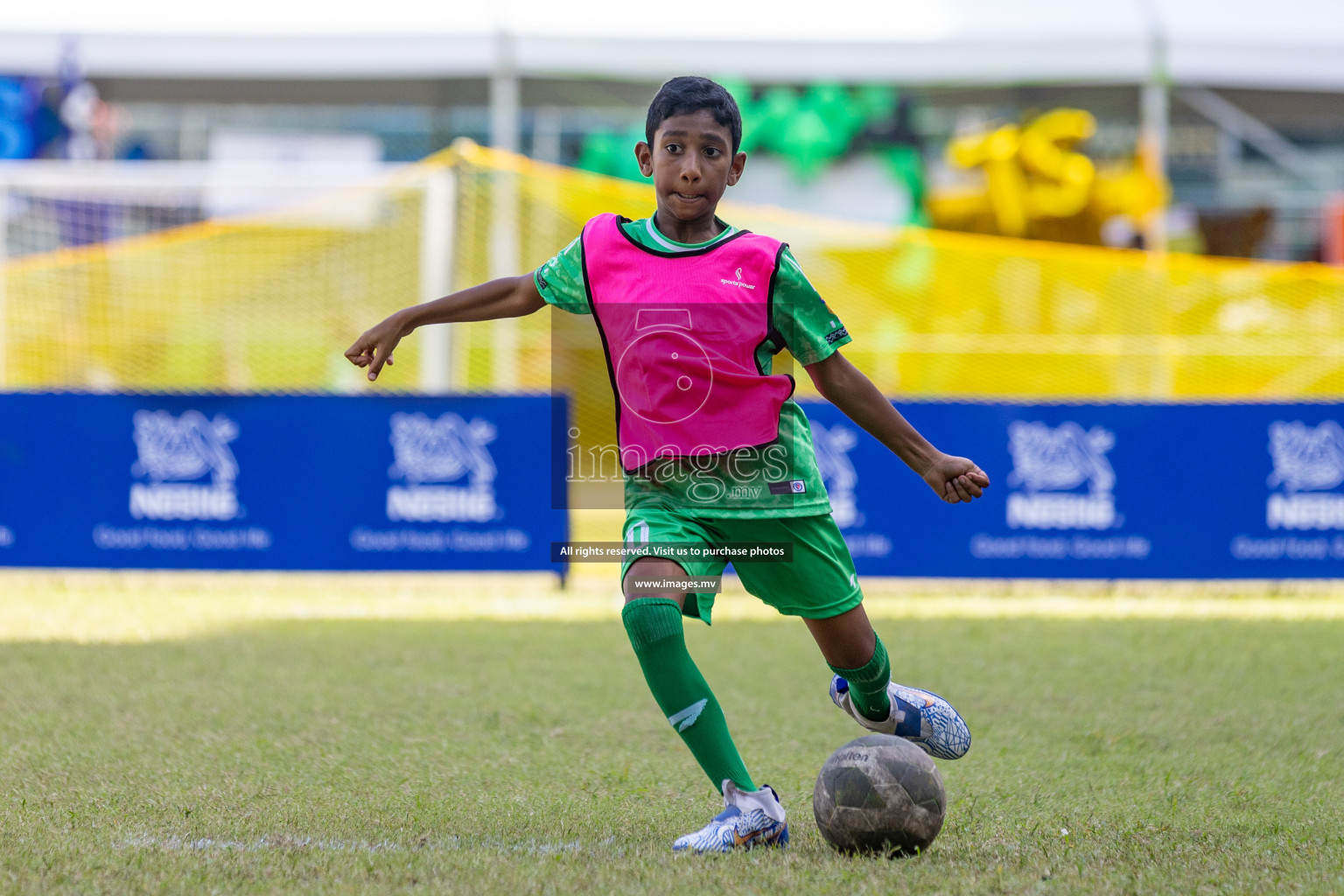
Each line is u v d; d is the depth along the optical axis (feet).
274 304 171.12
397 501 118.11
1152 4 202.80
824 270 200.64
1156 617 102.06
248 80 208.85
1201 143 237.86
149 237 160.66
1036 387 170.30
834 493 119.85
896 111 228.22
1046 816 42.93
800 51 201.26
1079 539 120.37
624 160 219.20
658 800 45.47
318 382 169.48
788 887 33.60
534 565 117.60
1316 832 40.78
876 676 42.65
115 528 118.52
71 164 172.04
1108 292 185.98
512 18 196.95
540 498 117.91
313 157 222.48
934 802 37.22
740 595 118.32
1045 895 33.17
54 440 118.83
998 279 194.49
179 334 164.96
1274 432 120.47
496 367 150.71
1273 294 176.14
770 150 229.25
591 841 39.37
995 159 219.20
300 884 34.09
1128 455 120.57
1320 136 241.76
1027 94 227.20
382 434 118.11
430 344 135.85
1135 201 211.20
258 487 118.21
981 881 34.24
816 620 41.19
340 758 52.37
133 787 46.65
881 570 119.55
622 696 67.51
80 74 195.00
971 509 120.06
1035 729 59.62
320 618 98.94
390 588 118.62
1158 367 167.22
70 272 156.76
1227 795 46.32
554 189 167.32
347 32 194.90
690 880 34.32
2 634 89.35
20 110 196.03
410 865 35.88
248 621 96.53
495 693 68.18
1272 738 57.72
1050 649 84.58
